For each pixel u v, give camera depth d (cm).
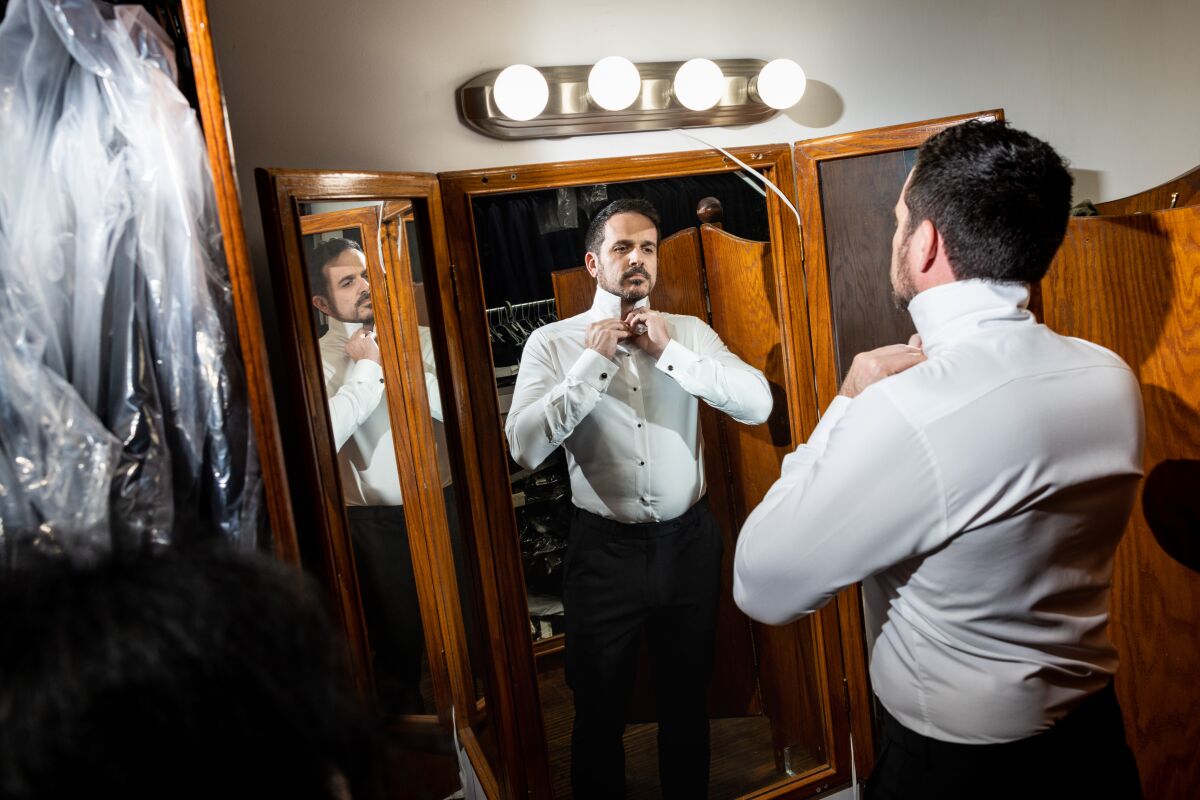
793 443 161
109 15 86
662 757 164
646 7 145
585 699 156
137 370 86
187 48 97
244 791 28
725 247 150
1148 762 157
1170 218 137
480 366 137
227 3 122
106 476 82
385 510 126
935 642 96
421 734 134
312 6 126
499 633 146
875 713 176
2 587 31
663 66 145
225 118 81
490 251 136
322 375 112
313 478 110
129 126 85
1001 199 87
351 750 34
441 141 137
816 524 89
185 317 89
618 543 152
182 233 88
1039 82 177
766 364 156
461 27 134
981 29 170
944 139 93
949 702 95
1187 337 139
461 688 146
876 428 86
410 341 130
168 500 86
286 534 89
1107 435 89
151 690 28
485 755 154
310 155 129
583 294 142
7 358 80
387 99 132
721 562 160
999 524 86
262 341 86
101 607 30
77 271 84
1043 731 93
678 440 152
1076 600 94
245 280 84
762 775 172
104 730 27
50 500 80
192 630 30
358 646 120
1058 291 149
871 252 157
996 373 87
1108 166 188
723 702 167
